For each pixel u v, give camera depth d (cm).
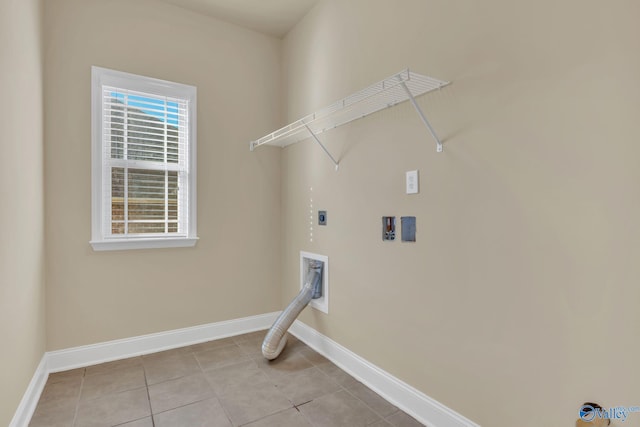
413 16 189
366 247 224
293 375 234
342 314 247
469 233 160
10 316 158
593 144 119
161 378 229
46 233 233
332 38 258
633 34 110
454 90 166
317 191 276
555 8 129
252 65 319
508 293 144
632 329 110
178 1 276
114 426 178
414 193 188
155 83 272
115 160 259
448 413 169
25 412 177
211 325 299
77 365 244
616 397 114
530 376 137
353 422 182
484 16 153
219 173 302
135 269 267
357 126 231
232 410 192
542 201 133
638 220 108
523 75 139
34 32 205
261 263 325
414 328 189
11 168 160
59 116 237
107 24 254
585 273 121
